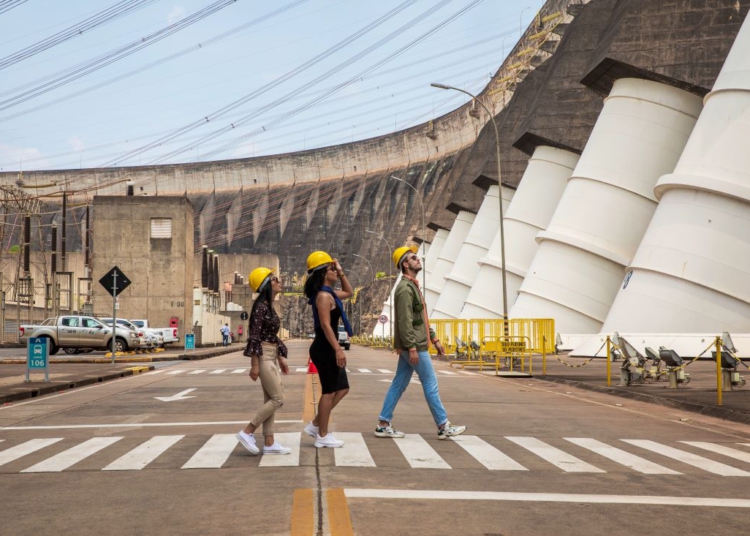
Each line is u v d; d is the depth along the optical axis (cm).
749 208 3725
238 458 838
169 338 5572
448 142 18050
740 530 548
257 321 853
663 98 5038
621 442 998
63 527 549
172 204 6494
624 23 4847
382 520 558
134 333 4141
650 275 3981
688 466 818
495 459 839
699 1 4747
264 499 629
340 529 529
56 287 7269
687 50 4759
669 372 1916
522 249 7138
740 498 657
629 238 5153
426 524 549
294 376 2411
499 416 1300
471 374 2792
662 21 4800
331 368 900
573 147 6538
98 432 1076
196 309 7844
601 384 2059
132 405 1485
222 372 2722
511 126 8362
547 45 9938
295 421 1185
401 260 1002
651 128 5075
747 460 863
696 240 3834
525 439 1008
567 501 634
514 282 7250
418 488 676
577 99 6538
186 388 1933
